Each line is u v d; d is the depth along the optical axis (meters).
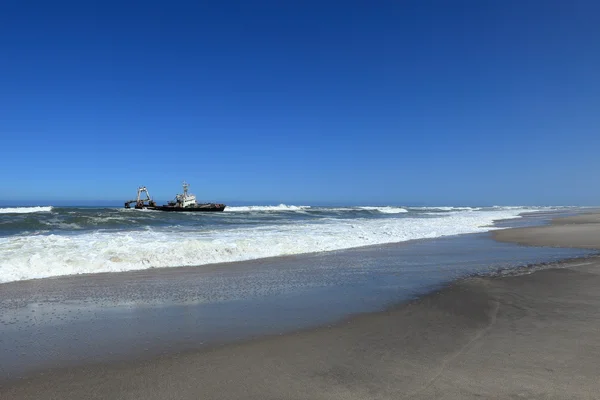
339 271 9.84
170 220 27.17
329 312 6.26
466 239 17.64
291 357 4.41
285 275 9.32
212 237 15.65
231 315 6.11
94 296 7.24
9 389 3.68
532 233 20.03
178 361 4.33
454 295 7.20
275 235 16.72
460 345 4.66
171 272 9.59
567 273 9.20
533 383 3.60
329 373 3.96
